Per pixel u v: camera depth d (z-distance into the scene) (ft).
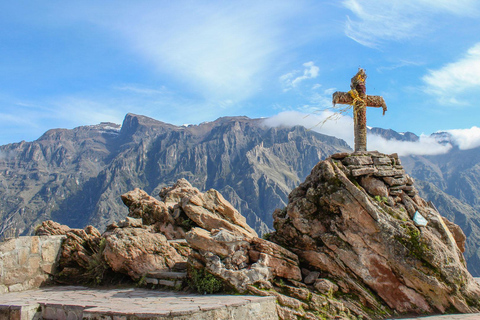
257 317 38.83
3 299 44.93
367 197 47.11
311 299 43.19
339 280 46.09
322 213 48.96
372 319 42.98
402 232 45.11
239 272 43.86
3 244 52.39
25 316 40.42
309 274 47.06
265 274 44.01
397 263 44.62
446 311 43.42
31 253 55.57
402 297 44.52
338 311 43.06
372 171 49.21
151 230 60.70
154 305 36.58
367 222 46.09
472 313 42.60
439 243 45.16
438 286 43.27
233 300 38.01
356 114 55.26
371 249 45.70
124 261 52.13
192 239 47.06
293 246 49.93
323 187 48.88
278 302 41.96
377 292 45.06
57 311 40.57
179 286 47.29
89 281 56.39
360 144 54.80
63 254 59.26
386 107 56.49
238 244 46.50
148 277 50.60
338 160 50.96
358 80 55.88
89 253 59.41
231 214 64.85
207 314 34.24
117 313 33.30
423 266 44.01
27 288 54.13
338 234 47.14
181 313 32.86
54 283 57.52
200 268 46.37
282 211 54.19
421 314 43.52
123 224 61.52
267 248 46.01
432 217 47.83
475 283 45.24
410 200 49.19
